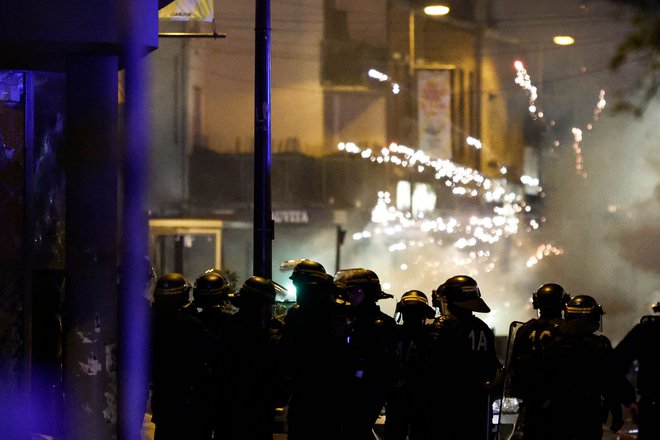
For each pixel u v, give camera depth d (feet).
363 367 98.89
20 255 112.16
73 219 99.50
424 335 110.22
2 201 111.55
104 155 99.91
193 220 380.58
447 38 504.02
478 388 109.81
